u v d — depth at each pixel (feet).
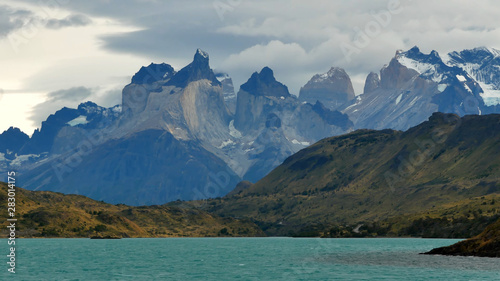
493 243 624.18
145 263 625.00
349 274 517.55
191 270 555.69
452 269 529.86
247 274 524.93
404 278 483.10
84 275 515.09
